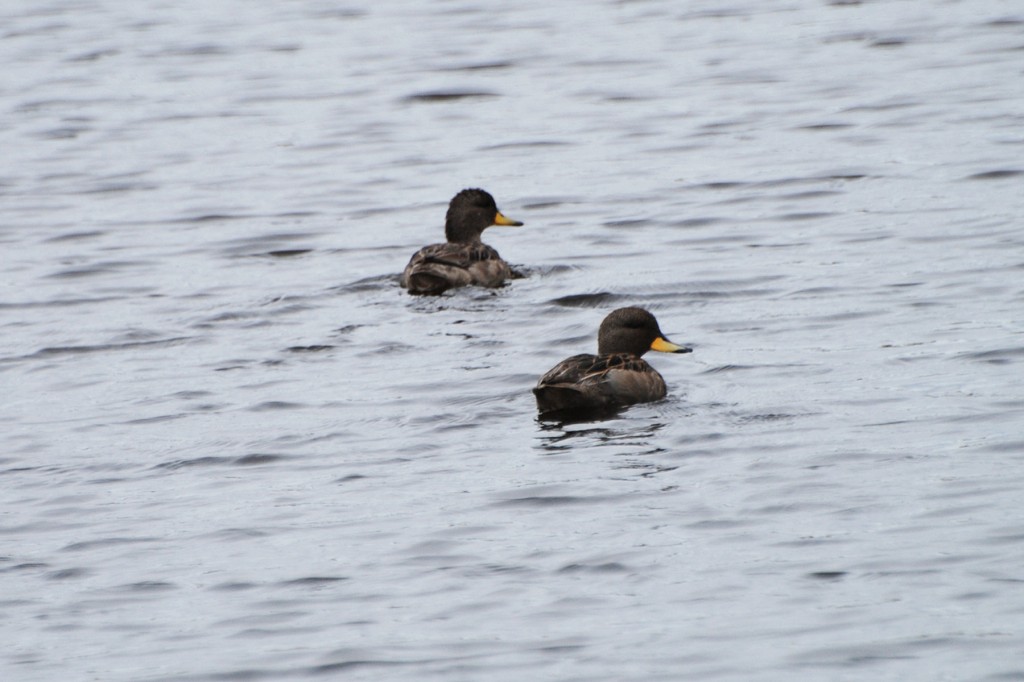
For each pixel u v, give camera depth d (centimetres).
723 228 2442
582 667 1067
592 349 1877
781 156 2884
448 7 4681
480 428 1600
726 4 4528
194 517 1390
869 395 1609
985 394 1578
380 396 1722
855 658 1052
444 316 2053
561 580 1208
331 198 2783
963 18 4059
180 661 1109
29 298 2222
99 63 4034
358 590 1212
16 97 3684
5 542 1352
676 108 3353
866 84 3431
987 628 1077
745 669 1048
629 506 1349
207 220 2659
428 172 2944
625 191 2722
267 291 2220
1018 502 1288
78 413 1716
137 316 2111
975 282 2020
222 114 3481
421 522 1342
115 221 2666
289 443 1584
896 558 1198
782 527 1280
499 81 3703
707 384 1705
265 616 1177
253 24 4509
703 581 1187
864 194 2572
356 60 3988
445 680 1059
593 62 3853
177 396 1759
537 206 2666
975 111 3102
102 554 1314
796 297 2034
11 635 1170
